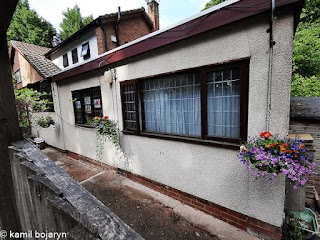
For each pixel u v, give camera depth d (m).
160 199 2.89
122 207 2.71
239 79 2.00
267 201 1.94
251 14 1.69
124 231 0.59
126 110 3.50
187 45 2.31
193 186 2.58
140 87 3.13
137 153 3.38
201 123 2.35
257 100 1.85
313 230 1.95
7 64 1.13
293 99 3.29
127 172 3.71
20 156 1.01
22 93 3.33
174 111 2.74
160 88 2.87
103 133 3.74
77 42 8.27
